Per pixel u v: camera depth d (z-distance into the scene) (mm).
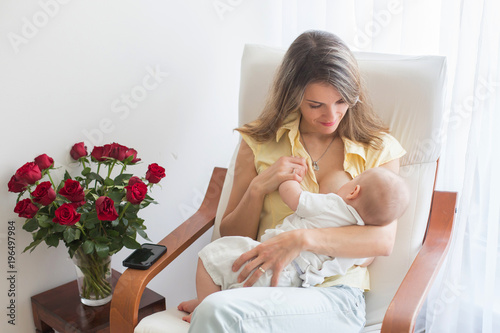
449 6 1509
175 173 1850
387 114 1494
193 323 1091
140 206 1435
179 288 1983
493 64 1382
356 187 1284
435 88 1438
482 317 1610
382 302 1407
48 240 1364
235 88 1970
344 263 1284
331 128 1393
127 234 1431
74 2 1452
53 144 1507
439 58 1441
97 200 1320
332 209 1290
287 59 1392
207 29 1801
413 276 1229
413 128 1475
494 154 1435
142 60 1648
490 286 1507
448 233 1406
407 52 1632
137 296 1233
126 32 1585
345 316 1219
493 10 1344
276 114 1470
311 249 1240
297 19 1913
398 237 1444
